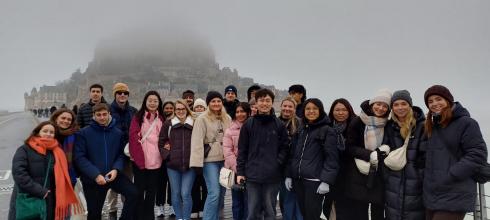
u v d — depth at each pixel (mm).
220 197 6137
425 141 4215
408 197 4270
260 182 4938
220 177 5473
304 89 6781
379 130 4617
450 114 3895
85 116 6609
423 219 4242
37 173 4449
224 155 5559
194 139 5527
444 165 3918
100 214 5375
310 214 4840
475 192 3930
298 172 4930
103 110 5293
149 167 5645
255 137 5035
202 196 6672
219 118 5863
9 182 9766
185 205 5688
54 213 4691
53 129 4742
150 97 5867
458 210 3838
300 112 6605
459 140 3871
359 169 4625
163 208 6633
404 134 4371
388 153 4457
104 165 5277
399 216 4316
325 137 4828
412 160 4277
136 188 5531
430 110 4062
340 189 5066
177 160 5609
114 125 5574
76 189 5820
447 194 3887
